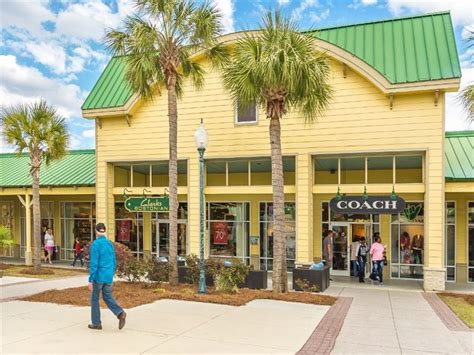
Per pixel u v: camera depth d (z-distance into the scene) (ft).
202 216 39.55
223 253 65.00
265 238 63.52
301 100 39.55
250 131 54.95
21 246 82.99
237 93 39.60
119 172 65.46
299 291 43.01
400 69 49.67
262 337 25.04
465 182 47.78
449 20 53.11
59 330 25.80
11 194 70.79
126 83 62.54
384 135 49.49
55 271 59.93
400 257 57.06
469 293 44.68
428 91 47.44
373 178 61.16
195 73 48.52
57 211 79.71
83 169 73.51
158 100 59.57
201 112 57.26
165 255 67.62
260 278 43.80
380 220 58.18
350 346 23.93
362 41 55.36
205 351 22.12
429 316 32.42
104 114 60.70
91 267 25.62
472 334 26.86
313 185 52.85
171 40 43.45
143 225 69.46
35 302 34.86
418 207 56.44
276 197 40.22
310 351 22.61
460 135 57.72
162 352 21.81
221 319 29.27
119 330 25.88
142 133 60.34
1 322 27.86
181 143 58.13
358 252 53.16
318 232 60.70
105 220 61.82
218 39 53.31
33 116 57.62
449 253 55.93
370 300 39.45
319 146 51.88
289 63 35.70
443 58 48.75
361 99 50.47
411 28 54.34
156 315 30.07
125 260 43.29
